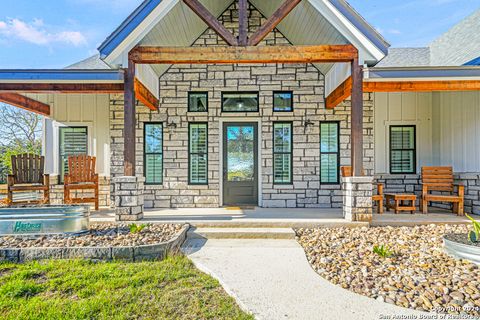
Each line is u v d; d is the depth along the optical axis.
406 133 7.84
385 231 5.13
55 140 7.76
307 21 6.32
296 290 2.99
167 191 7.53
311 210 6.85
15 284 3.03
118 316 2.52
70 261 3.69
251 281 3.19
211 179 7.53
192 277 3.36
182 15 6.20
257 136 7.61
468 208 6.50
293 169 7.54
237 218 5.70
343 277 3.29
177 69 7.59
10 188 6.05
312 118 7.55
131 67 5.45
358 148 5.41
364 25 5.26
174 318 2.53
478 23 8.09
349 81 5.71
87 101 7.76
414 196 6.31
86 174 6.85
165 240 4.29
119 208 5.45
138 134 7.55
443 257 3.81
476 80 5.46
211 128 7.56
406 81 5.64
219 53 5.41
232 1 7.59
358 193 5.39
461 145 6.80
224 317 2.54
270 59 5.37
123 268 3.53
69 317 2.49
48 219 4.47
